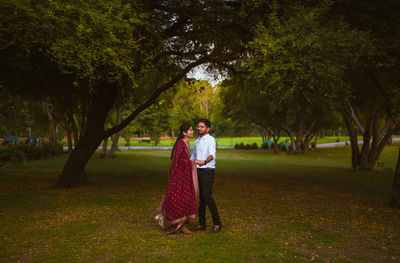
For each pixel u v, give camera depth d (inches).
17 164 732.0
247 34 346.0
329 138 3154.5
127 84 401.4
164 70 450.6
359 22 297.4
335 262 142.3
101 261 139.2
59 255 144.9
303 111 904.3
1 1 197.0
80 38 221.9
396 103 480.1
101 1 224.8
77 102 495.2
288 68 242.4
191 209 181.0
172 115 1672.0
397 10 279.6
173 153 187.9
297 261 142.3
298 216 233.0
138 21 250.4
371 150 728.3
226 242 167.8
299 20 250.5
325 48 247.8
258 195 335.6
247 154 1412.4
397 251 158.4
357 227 203.5
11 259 139.6
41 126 1460.4
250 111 1216.2
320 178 569.3
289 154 1401.3
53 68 379.6
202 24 307.1
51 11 208.1
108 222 207.5
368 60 297.6
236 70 459.8
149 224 205.2
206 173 186.9
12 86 410.9
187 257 144.9
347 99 368.5
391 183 518.0
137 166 741.9
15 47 308.3
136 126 1535.4
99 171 602.9
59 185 379.2
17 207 250.7
